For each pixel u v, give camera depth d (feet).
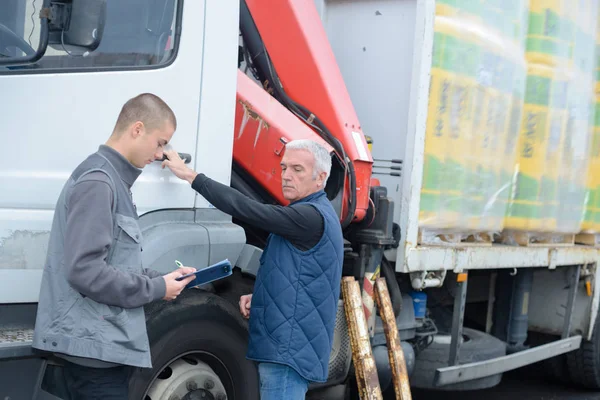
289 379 9.43
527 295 18.93
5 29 8.96
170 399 9.71
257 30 13.12
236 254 10.74
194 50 10.36
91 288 7.45
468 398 19.12
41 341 7.82
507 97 15.71
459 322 15.48
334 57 13.78
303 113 12.71
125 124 8.11
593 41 18.98
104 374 8.11
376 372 12.25
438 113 13.98
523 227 16.93
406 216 13.64
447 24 13.96
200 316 10.02
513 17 15.87
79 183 7.66
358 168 12.46
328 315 9.62
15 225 8.84
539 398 19.79
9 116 8.82
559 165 17.78
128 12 9.74
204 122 10.52
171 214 10.16
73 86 9.27
